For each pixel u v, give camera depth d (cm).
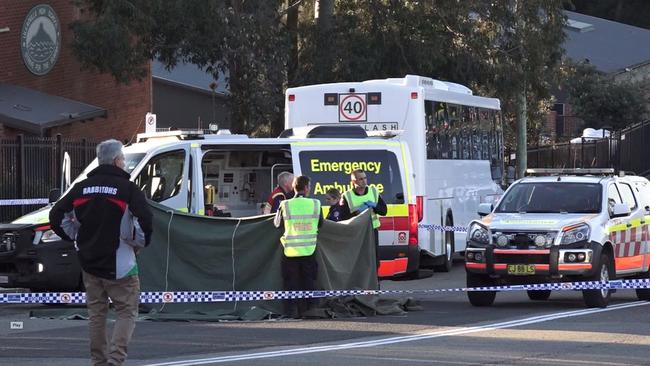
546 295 2869
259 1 4800
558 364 1717
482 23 5288
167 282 2380
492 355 1805
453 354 1816
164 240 2384
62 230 1562
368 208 2544
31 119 4650
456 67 5241
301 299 2373
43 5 5181
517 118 5650
